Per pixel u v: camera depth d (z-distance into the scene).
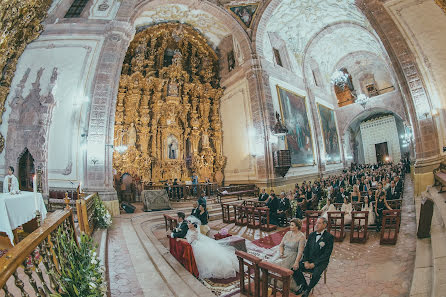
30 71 10.98
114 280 4.25
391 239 6.39
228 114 18.19
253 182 15.54
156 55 17.59
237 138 17.14
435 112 10.68
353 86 25.45
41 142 10.27
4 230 4.53
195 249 5.19
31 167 10.39
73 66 10.98
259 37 15.90
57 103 10.67
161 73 16.94
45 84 10.80
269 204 9.66
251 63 15.55
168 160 16.95
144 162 15.59
